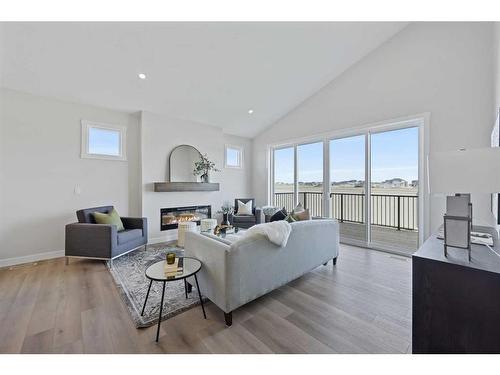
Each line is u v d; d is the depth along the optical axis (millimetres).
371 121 3830
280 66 3715
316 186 4797
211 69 3467
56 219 3453
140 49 2893
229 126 5395
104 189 3910
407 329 1705
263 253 2000
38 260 3283
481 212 2701
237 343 1559
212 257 1878
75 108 3648
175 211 4594
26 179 3230
